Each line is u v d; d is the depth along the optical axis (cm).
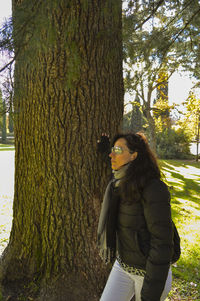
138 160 166
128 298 181
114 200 170
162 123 1794
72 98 233
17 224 282
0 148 2822
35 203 262
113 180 183
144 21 407
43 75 236
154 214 149
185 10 437
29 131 255
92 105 237
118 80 255
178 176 1355
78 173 242
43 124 244
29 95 246
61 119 237
